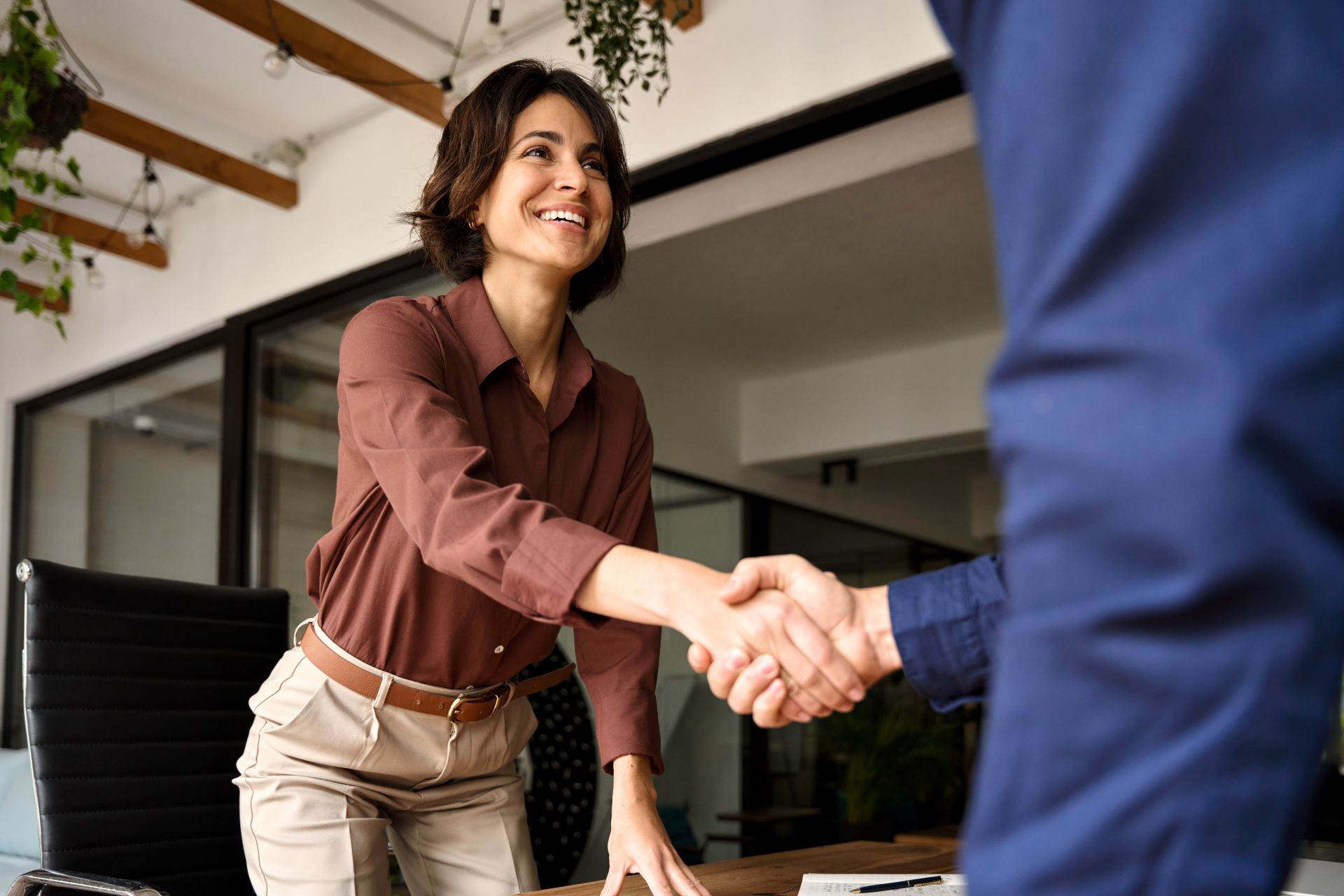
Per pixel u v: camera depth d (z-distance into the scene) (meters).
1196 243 0.28
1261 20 0.28
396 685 1.22
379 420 1.02
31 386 5.13
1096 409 0.28
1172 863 0.27
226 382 4.21
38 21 3.19
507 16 3.28
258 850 1.21
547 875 3.28
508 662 1.29
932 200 4.00
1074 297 0.29
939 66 2.50
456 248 1.34
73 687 1.48
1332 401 0.27
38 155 3.24
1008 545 0.31
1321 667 0.27
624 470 1.42
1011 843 0.30
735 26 2.86
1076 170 0.30
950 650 0.59
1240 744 0.27
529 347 1.32
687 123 2.92
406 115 3.74
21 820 3.05
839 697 0.68
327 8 3.21
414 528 0.91
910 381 5.77
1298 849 0.28
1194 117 0.28
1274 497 0.26
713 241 4.37
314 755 1.21
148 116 3.80
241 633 1.70
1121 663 0.28
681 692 5.29
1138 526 0.27
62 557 4.90
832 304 5.11
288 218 4.06
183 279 4.45
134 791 1.50
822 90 2.68
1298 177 0.27
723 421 6.13
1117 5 0.30
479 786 1.33
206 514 4.21
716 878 1.15
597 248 1.30
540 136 1.26
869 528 7.11
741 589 0.69
